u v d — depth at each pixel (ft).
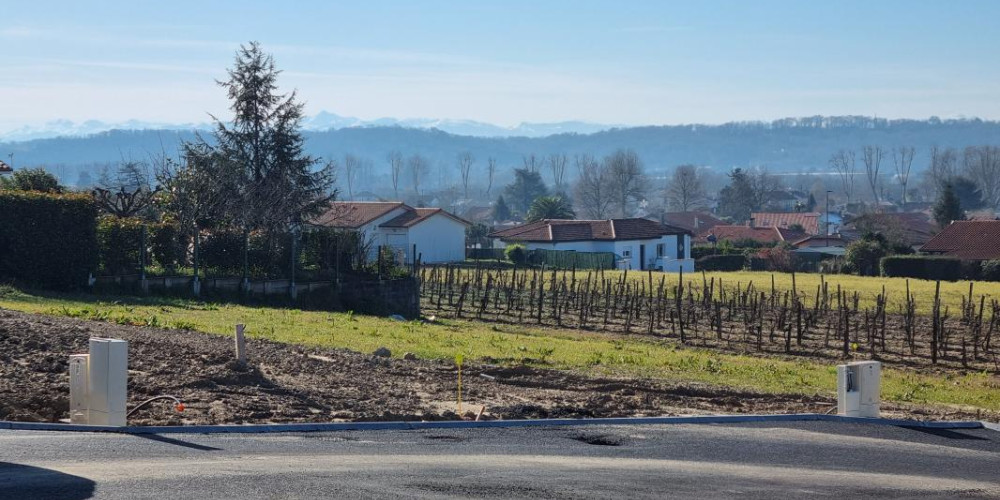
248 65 176.35
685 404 59.72
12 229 100.58
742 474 38.47
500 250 290.15
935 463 42.68
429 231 264.93
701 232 390.63
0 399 44.39
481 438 42.98
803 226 425.69
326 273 129.29
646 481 36.32
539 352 85.81
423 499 32.01
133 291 107.76
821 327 128.26
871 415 53.62
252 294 117.91
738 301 151.12
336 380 58.70
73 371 41.16
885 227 317.83
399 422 44.86
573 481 35.63
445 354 78.84
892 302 159.22
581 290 156.35
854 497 35.86
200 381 52.39
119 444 37.14
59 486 30.86
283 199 152.46
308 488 32.40
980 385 85.76
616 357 85.76
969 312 131.54
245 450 37.63
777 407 60.13
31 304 86.48
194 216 138.62
